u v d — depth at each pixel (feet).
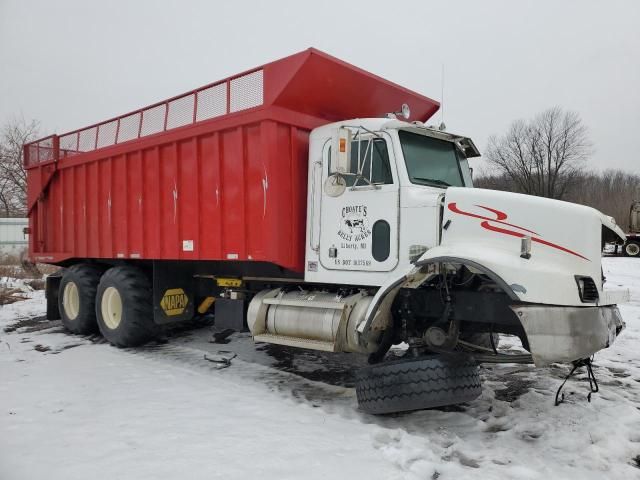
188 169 21.42
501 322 14.29
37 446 12.35
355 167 17.02
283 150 18.12
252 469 11.18
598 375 19.88
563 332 12.77
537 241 13.71
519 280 13.00
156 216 22.95
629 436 13.62
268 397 16.65
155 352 23.53
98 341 26.30
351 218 16.98
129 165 24.54
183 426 13.76
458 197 14.69
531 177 162.50
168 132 21.99
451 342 15.52
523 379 19.20
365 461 11.74
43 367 20.36
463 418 14.94
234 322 21.08
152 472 10.96
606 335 13.58
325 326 16.71
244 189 18.76
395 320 16.70
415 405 13.37
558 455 12.49
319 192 17.97
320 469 11.25
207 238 20.53
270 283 20.94
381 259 16.20
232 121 19.02
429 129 17.31
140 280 24.11
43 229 30.81
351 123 17.40
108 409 15.17
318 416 14.82
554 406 15.75
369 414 15.07
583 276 13.62
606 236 16.75
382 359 17.17
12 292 43.75
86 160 26.89
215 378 18.98
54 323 31.89
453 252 13.93
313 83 17.87
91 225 27.14
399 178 16.05
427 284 16.15
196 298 25.98
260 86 18.20
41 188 30.50
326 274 17.56
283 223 17.99
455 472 11.47
